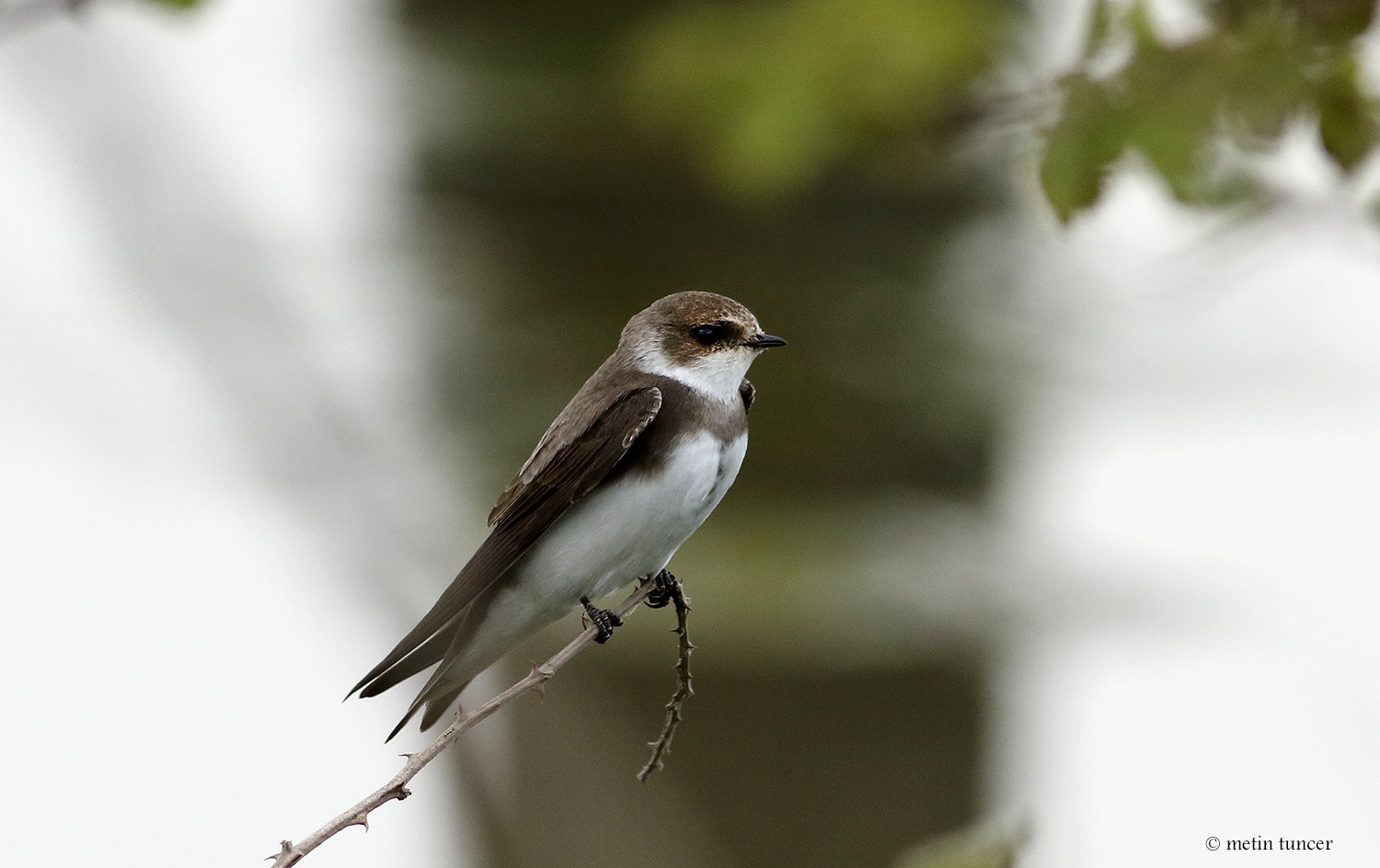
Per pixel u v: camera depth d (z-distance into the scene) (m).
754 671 13.71
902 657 13.67
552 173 14.54
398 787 6.16
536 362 14.29
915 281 14.52
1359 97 7.46
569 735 13.86
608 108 14.25
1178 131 7.57
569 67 14.46
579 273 14.55
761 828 13.77
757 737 13.77
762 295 14.42
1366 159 7.52
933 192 14.49
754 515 13.99
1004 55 9.41
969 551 14.07
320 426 13.19
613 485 9.10
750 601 13.36
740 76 9.45
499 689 14.30
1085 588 13.95
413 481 13.59
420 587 12.81
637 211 14.52
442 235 14.64
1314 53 7.46
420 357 14.37
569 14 14.42
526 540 9.00
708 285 14.50
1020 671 14.23
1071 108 7.76
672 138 14.12
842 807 13.80
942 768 13.94
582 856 13.71
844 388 14.27
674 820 13.71
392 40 14.85
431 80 14.69
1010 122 8.36
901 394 14.25
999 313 14.56
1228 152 7.63
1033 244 14.60
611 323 14.46
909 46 9.15
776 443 14.21
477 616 9.17
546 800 13.96
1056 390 14.34
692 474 9.12
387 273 14.36
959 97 9.19
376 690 8.41
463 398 14.21
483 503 13.56
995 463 14.72
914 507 14.27
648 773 7.55
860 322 14.37
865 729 13.80
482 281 14.47
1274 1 7.59
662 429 9.15
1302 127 7.56
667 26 9.69
